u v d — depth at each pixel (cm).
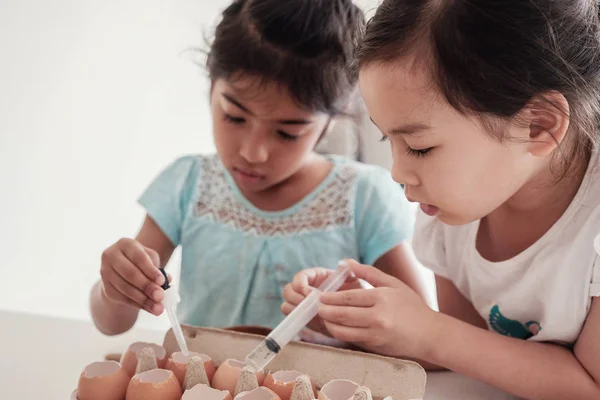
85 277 107
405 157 52
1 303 91
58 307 103
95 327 77
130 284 65
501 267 66
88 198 105
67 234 102
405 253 86
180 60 117
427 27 48
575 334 61
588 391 58
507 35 46
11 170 89
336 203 87
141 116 112
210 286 87
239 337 57
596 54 51
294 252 85
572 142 56
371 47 50
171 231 91
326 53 71
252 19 73
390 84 49
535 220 62
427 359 60
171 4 114
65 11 95
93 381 50
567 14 49
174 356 55
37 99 93
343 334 59
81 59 99
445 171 51
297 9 71
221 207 89
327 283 65
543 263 62
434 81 48
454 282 76
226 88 71
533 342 62
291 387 50
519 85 47
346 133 108
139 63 109
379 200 87
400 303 60
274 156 74
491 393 62
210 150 126
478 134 49
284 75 69
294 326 57
